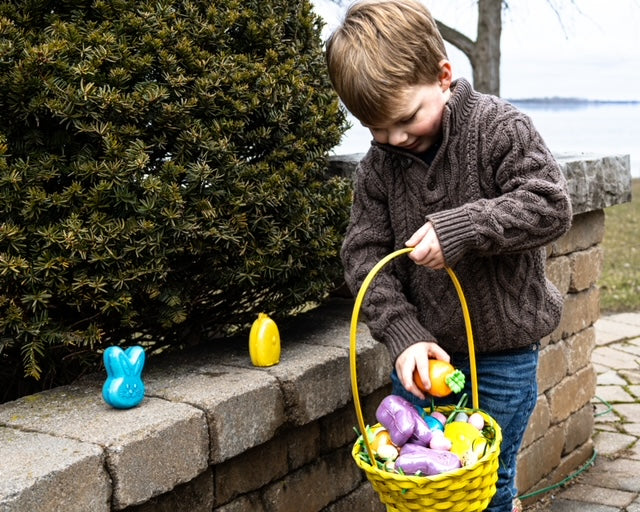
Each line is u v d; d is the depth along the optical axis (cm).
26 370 194
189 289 221
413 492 159
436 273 198
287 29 243
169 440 180
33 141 198
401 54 177
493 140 185
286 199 225
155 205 200
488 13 511
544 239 180
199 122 209
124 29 205
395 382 219
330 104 244
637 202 1355
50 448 166
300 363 221
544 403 315
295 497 227
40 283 192
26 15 199
